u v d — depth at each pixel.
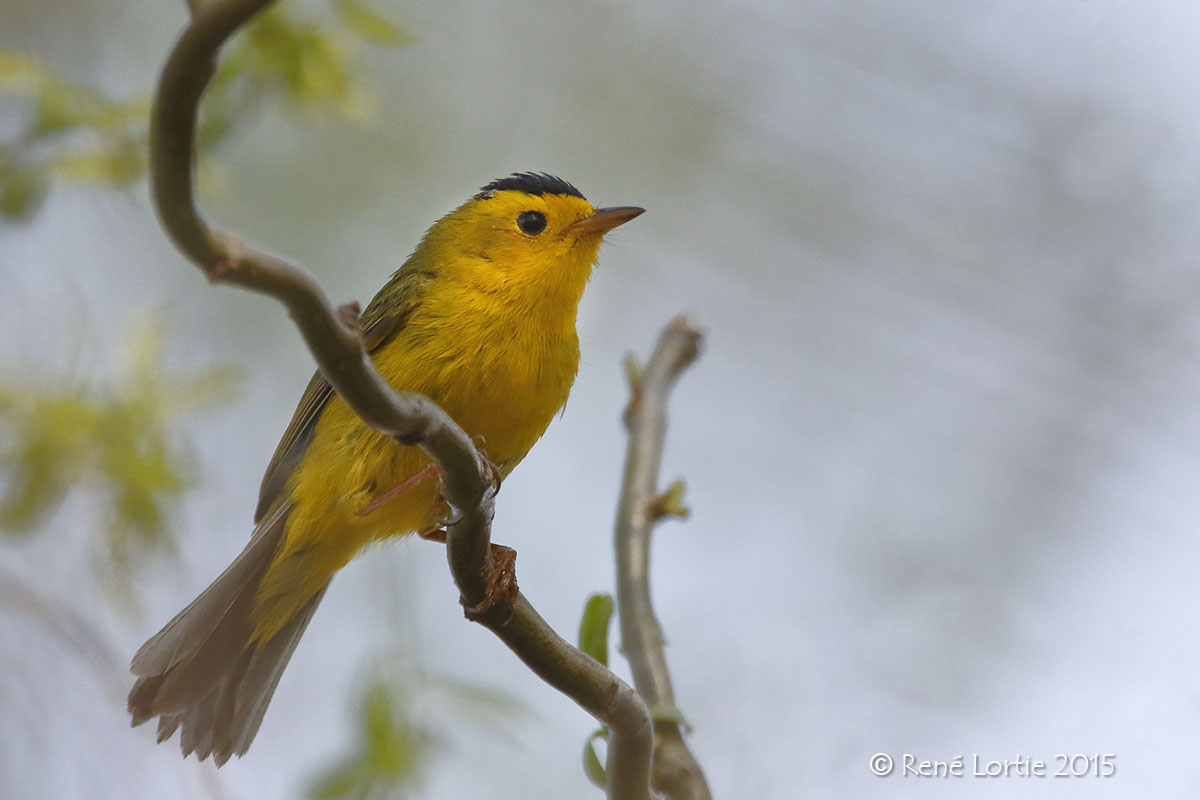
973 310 15.51
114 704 9.86
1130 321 15.41
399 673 8.55
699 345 9.46
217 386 10.74
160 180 4.14
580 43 15.51
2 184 9.84
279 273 4.50
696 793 6.61
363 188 14.36
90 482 10.03
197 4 3.99
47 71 9.96
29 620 10.04
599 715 6.01
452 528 5.72
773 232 15.63
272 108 11.73
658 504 8.25
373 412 5.15
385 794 8.10
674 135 15.55
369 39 10.32
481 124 15.06
